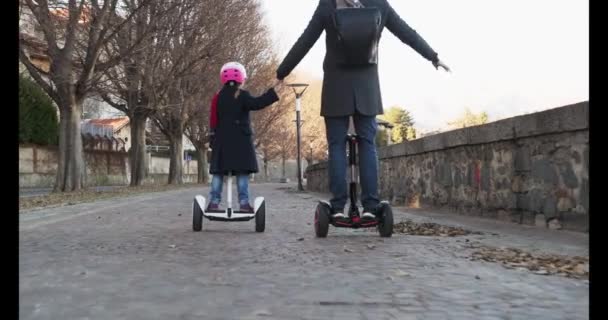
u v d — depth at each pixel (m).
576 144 6.40
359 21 5.96
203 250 5.38
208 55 25.73
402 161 13.20
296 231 7.22
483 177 8.89
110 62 19.70
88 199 15.41
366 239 6.18
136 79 24.78
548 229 6.87
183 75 26.30
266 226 7.96
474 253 5.05
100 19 18.67
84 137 40.12
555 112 6.70
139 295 3.38
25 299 3.28
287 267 4.36
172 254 5.11
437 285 3.68
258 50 38.28
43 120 32.47
